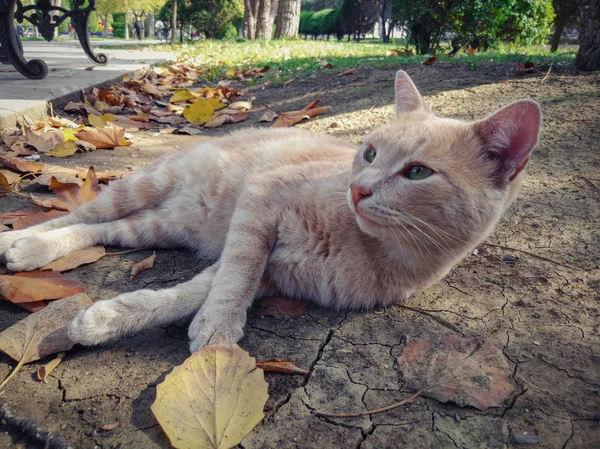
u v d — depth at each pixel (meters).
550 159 0.57
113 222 0.44
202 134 0.80
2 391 0.26
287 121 0.77
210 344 0.29
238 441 0.23
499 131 0.31
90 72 1.15
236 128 0.83
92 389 0.26
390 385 0.28
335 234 0.35
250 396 0.25
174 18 3.12
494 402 0.26
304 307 0.36
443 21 1.30
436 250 0.33
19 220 0.44
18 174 0.53
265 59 1.68
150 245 0.44
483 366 0.29
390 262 0.34
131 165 0.62
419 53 1.38
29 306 0.32
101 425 0.24
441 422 0.25
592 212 0.47
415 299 0.37
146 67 1.40
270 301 0.36
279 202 0.36
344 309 0.36
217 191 0.43
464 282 0.39
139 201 0.45
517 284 0.38
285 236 0.36
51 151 0.62
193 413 0.24
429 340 0.31
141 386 0.27
